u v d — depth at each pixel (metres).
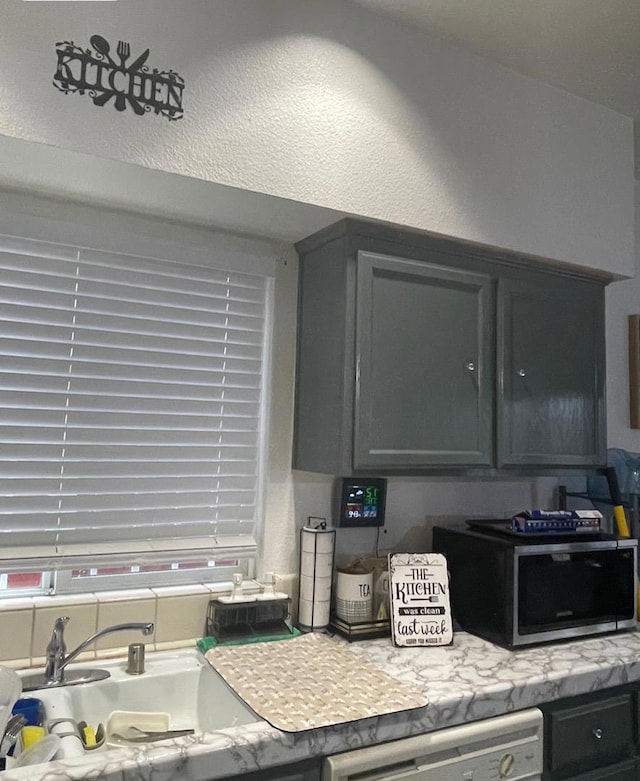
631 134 2.38
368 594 1.95
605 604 2.01
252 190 1.59
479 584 1.96
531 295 2.16
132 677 1.65
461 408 1.99
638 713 1.83
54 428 1.74
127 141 1.45
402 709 1.41
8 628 1.63
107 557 1.77
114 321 1.83
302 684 1.52
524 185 2.07
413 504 2.27
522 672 1.66
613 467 2.37
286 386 2.06
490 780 1.52
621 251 2.30
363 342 1.82
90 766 1.15
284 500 2.04
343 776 1.35
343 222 1.82
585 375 2.27
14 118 1.33
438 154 1.89
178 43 1.51
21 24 1.35
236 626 1.85
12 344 1.70
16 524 1.69
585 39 1.90
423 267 1.93
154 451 1.88
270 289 2.07
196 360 1.96
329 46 1.72
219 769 1.24
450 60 1.94
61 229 1.74
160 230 1.89
